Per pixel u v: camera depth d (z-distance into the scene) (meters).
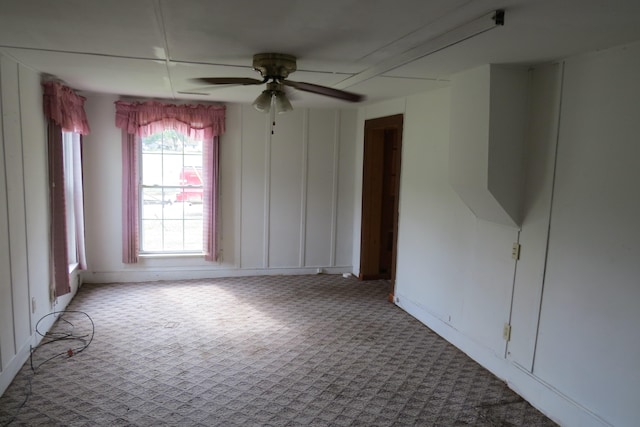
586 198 2.66
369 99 4.90
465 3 1.89
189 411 2.81
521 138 3.13
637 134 2.36
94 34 2.49
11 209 3.09
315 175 6.01
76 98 4.56
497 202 3.13
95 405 2.83
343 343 3.92
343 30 2.33
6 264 2.99
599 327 2.57
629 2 1.79
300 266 6.12
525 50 2.61
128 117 5.16
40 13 2.14
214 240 5.66
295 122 5.85
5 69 3.00
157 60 3.13
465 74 3.28
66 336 3.86
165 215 5.64
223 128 5.53
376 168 5.79
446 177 4.06
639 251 2.35
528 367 3.09
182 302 4.83
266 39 2.53
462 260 3.84
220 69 3.42
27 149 3.44
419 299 4.54
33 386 3.04
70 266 4.90
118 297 4.92
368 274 5.93
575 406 2.70
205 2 1.95
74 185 4.96
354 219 6.16
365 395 3.07
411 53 2.78
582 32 2.22
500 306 3.37
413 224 4.64
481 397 3.10
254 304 4.85
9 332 3.04
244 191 5.79
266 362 3.50
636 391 2.36
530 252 3.08
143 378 3.19
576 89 2.73
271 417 2.77
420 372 3.43
